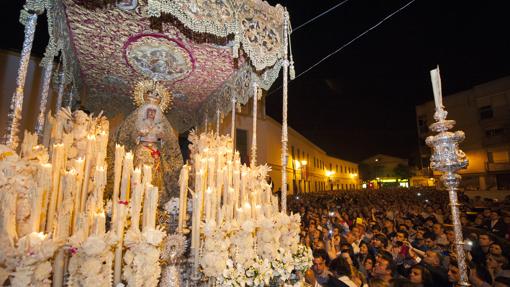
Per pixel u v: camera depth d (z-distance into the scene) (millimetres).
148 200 2695
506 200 14711
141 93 5141
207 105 7500
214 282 3109
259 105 16438
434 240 6121
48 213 2572
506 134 23219
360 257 5340
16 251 1948
